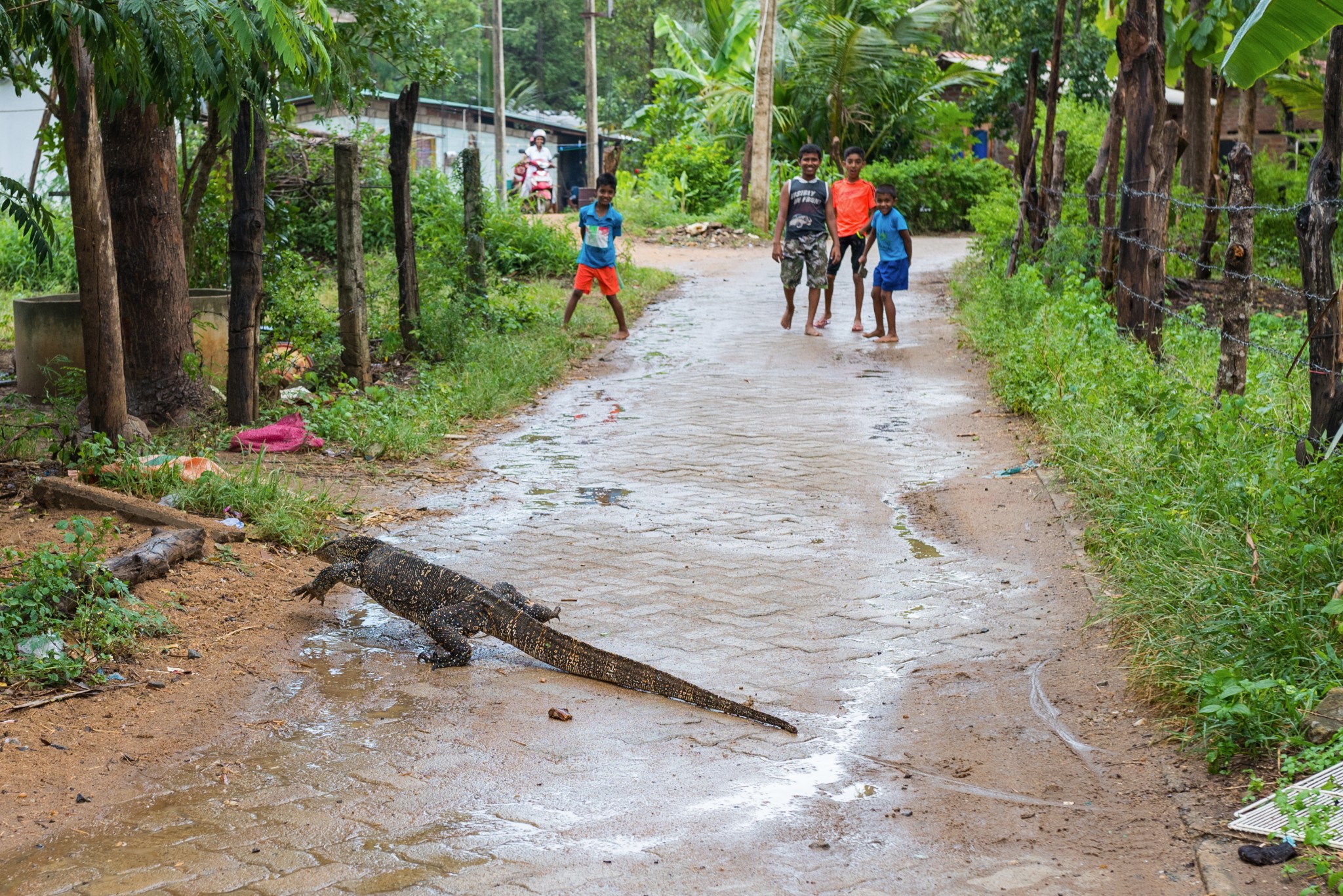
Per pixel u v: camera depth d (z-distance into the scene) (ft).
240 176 31.37
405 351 43.11
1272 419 24.32
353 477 29.17
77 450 26.86
